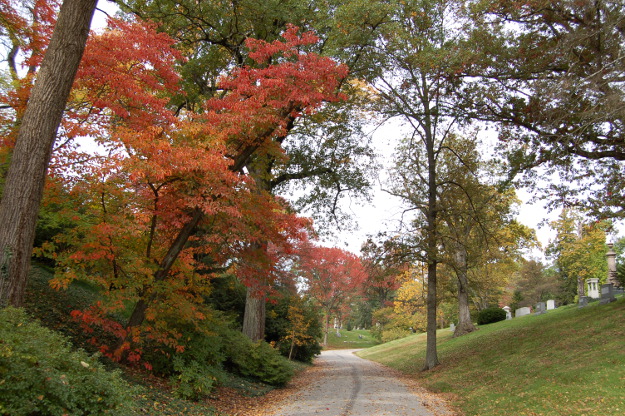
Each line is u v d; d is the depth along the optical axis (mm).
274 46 11344
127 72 10117
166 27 15602
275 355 16844
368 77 17688
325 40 16453
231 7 15961
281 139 19031
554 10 14719
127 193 9219
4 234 6719
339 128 19641
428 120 19781
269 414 10531
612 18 12781
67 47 7492
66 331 10531
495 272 36219
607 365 11344
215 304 24719
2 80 10992
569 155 15992
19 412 4332
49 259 15344
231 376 15188
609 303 20516
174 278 11180
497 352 18547
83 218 10047
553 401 9961
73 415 4832
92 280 8891
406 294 50375
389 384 17438
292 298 29766
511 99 15914
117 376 6035
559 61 14695
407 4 14719
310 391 15250
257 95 11039
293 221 12164
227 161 9172
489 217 22203
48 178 8812
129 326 10023
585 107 13781
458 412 10969
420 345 34969
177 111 17594
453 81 16703
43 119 7207
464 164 21594
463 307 30984
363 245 20516
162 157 8492
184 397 10148
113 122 10141
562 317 22078
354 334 81062
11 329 5109
